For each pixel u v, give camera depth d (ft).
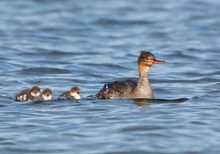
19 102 60.64
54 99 61.57
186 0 137.08
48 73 76.18
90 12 122.83
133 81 64.03
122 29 109.81
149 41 99.45
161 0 137.08
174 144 49.19
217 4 132.67
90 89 67.72
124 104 59.77
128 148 48.32
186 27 110.73
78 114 56.54
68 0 135.23
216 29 108.99
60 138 50.44
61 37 101.45
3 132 51.93
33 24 110.73
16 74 74.64
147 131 51.85
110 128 52.65
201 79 73.36
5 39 97.66
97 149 48.14
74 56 87.45
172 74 76.48
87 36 103.09
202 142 49.60
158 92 66.69
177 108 58.54
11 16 117.60
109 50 92.38
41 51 88.99
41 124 53.83
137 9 127.03
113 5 130.62
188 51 91.15
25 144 49.24
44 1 133.18
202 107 58.95
